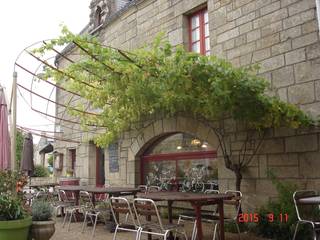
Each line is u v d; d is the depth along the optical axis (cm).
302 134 645
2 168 666
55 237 671
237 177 717
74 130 1312
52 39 614
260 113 652
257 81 629
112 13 1190
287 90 675
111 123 984
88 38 598
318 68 632
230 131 762
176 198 510
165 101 707
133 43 1052
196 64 591
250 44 744
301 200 463
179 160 907
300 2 665
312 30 645
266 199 689
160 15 965
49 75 771
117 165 1080
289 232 600
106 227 752
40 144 2362
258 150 710
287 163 663
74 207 764
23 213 520
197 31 889
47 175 2034
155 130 950
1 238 484
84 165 1245
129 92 662
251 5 748
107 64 630
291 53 673
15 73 684
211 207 787
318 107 629
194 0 876
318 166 620
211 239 620
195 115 836
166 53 604
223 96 600
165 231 489
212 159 821
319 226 561
